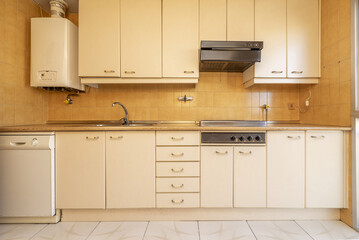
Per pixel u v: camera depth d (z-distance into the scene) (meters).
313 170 1.75
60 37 1.98
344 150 1.74
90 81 2.06
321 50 2.02
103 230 1.66
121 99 2.37
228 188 1.75
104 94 2.37
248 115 2.37
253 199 1.75
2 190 1.70
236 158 1.75
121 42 2.01
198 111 2.37
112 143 1.74
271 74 2.02
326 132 1.74
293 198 1.75
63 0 2.11
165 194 1.75
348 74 1.71
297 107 2.37
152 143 1.75
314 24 2.01
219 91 2.38
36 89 2.19
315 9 2.01
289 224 1.74
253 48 1.82
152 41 2.02
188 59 2.02
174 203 1.75
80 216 1.81
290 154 1.75
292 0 2.01
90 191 1.74
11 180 1.70
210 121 2.12
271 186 1.75
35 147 1.68
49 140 1.69
